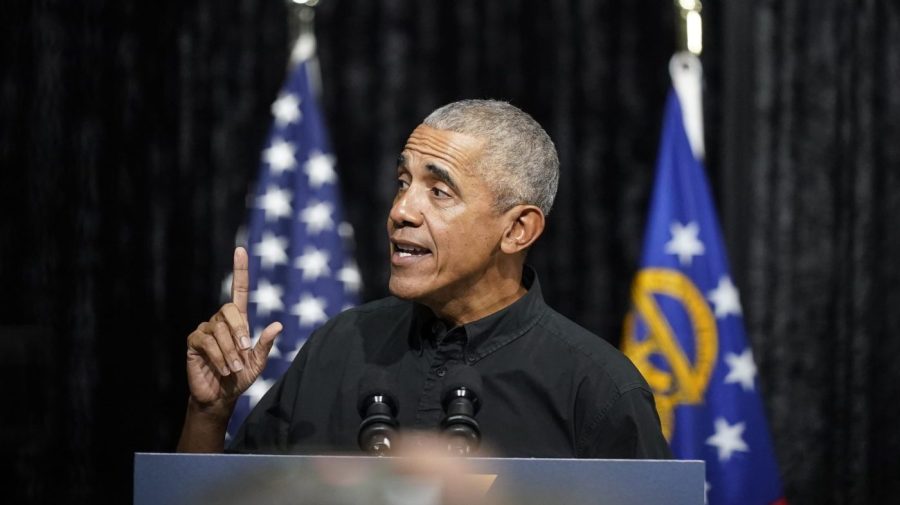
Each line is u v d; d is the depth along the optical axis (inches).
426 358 237.8
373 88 455.8
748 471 403.9
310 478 166.9
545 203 236.4
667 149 415.8
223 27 454.0
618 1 453.4
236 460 168.2
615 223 450.3
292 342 410.6
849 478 446.6
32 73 444.8
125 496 448.8
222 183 450.9
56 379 448.1
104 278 448.5
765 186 448.1
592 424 221.6
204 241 450.6
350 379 241.1
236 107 453.4
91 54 447.5
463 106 231.0
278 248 417.7
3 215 446.0
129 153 449.1
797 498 448.5
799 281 447.5
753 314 447.2
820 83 449.1
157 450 448.8
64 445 448.5
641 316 410.3
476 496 165.2
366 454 196.2
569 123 452.4
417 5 456.8
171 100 451.2
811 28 449.7
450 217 222.1
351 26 456.1
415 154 226.4
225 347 220.4
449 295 232.1
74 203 446.9
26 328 446.3
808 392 448.5
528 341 234.5
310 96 426.6
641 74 452.8
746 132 448.1
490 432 227.5
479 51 456.1
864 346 445.4
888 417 448.1
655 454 217.3
